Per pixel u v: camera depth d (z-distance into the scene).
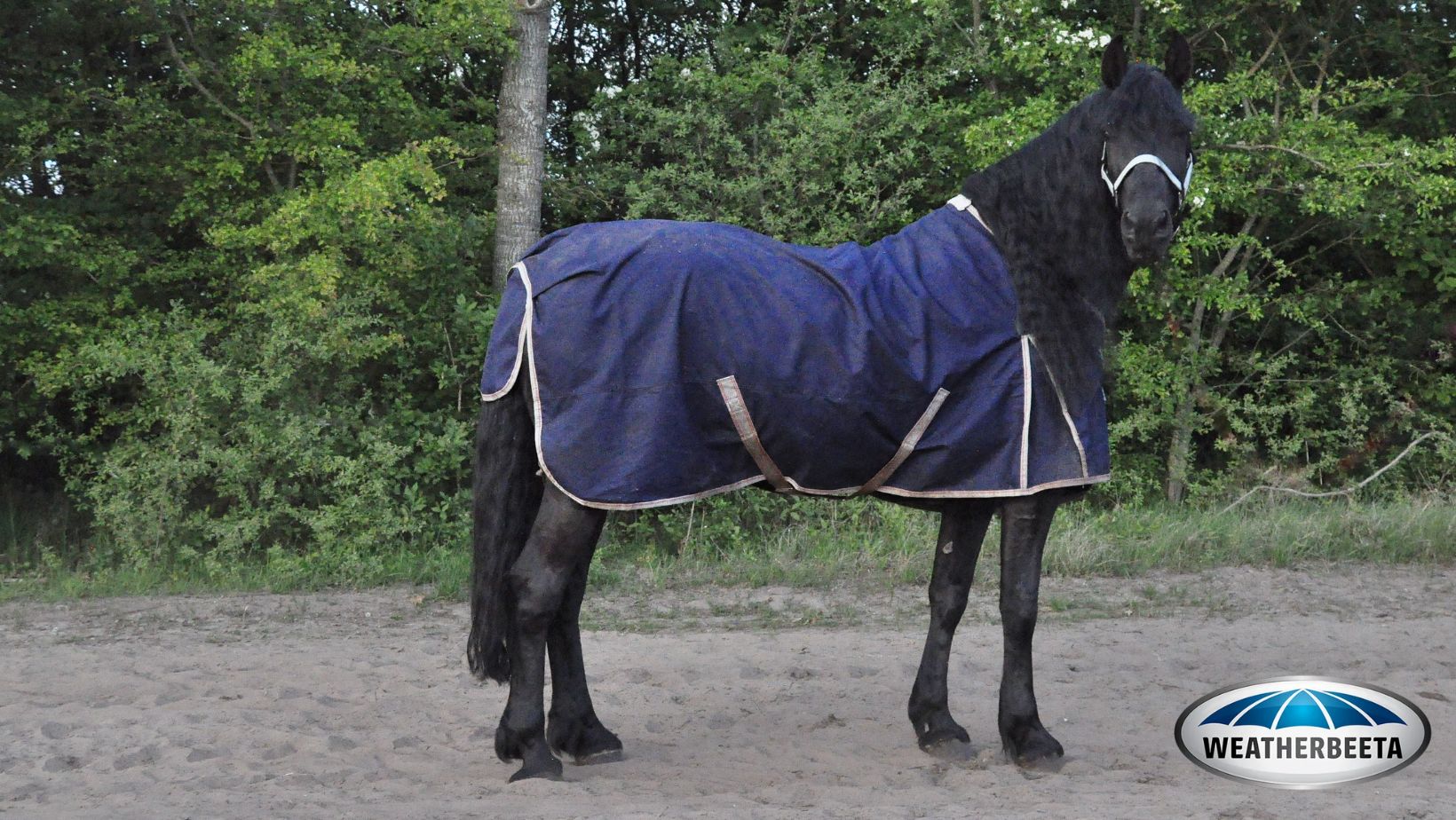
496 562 3.75
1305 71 12.82
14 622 7.17
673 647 6.25
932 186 12.55
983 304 3.77
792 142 11.09
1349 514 9.68
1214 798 3.38
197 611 7.52
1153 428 11.66
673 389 3.62
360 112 11.07
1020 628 3.90
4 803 3.54
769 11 13.09
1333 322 12.70
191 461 8.80
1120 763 4.00
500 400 3.76
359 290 10.01
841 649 6.18
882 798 3.50
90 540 10.14
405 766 4.03
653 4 13.68
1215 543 9.14
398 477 9.88
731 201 11.61
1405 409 11.74
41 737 4.38
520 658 3.75
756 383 3.65
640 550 9.70
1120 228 3.70
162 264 10.73
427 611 7.61
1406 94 12.11
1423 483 11.86
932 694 4.21
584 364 3.63
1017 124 10.75
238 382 9.31
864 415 3.67
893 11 12.22
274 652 6.18
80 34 10.83
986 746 4.28
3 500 11.12
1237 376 12.76
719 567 8.83
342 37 10.88
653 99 12.75
